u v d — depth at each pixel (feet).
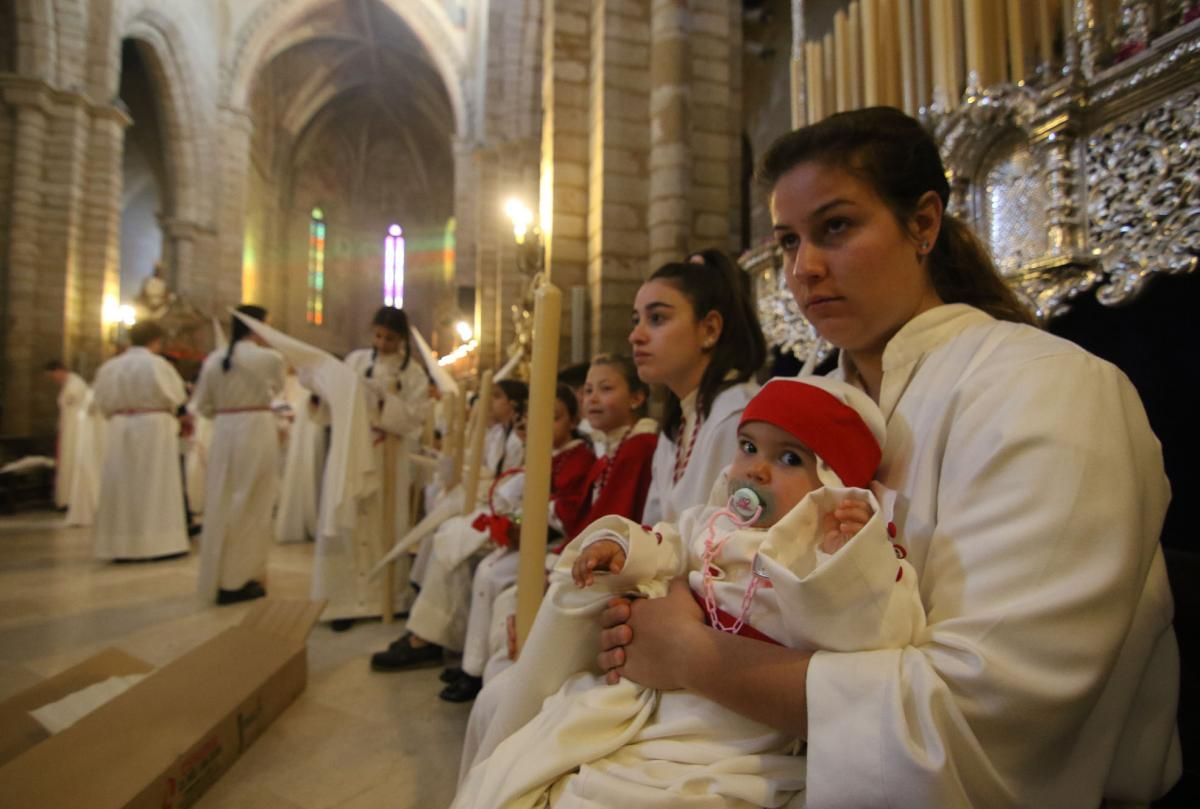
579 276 17.02
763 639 2.85
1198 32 4.65
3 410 33.01
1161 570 2.84
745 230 27.81
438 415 21.65
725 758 2.71
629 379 7.02
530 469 4.47
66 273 35.29
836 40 9.07
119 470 16.78
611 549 3.32
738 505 3.06
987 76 6.56
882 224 2.95
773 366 11.23
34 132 34.68
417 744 7.41
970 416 2.55
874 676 2.25
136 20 44.60
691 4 16.33
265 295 75.72
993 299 3.39
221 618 12.13
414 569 12.98
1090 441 2.26
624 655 3.15
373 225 95.04
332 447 11.58
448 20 60.80
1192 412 5.72
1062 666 2.06
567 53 17.28
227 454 13.19
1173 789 4.42
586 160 17.25
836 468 2.83
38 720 6.68
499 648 6.53
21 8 34.32
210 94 55.77
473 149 57.21
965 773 2.07
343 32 72.54
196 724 6.49
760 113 27.78
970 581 2.30
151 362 17.17
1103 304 5.71
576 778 2.85
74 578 15.29
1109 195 5.50
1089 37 5.61
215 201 56.24
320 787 6.52
